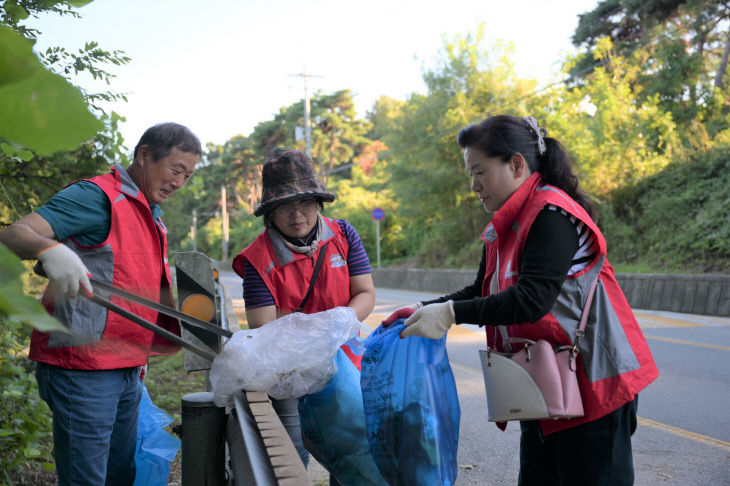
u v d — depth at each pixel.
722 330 10.02
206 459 2.00
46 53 2.81
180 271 2.30
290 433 2.69
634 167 18.17
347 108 60.66
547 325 1.90
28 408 3.44
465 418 5.29
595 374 1.87
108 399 2.22
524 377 1.87
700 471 3.94
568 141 18.66
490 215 23.27
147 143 2.31
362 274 2.74
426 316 1.97
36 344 2.17
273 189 2.52
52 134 0.26
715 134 19.59
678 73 22.55
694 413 5.24
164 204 6.75
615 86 21.09
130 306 2.19
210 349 2.29
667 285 13.31
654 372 1.92
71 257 1.70
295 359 2.05
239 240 58.53
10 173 3.62
